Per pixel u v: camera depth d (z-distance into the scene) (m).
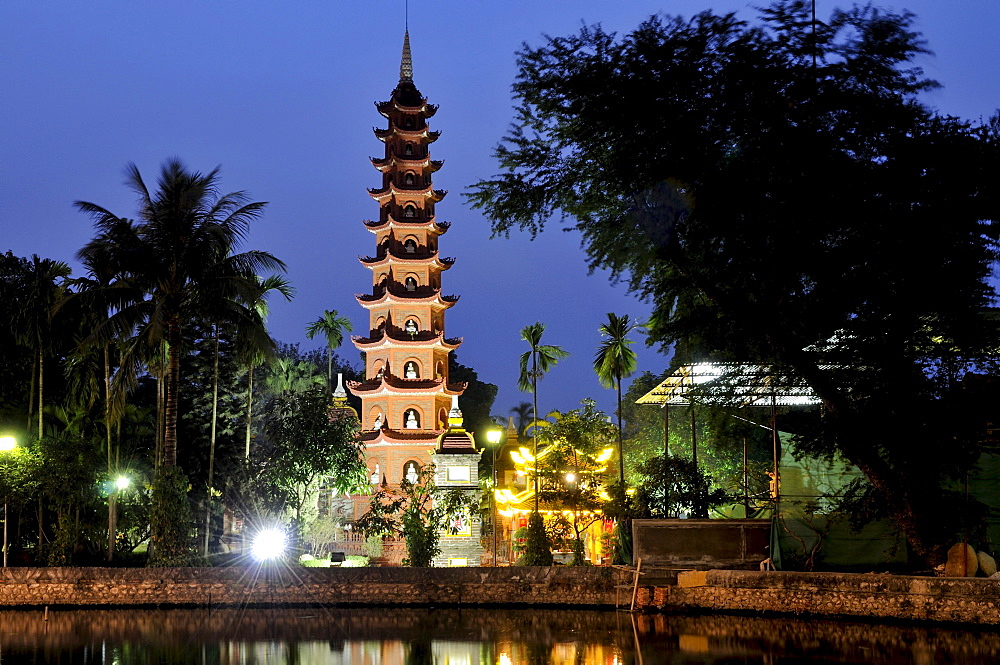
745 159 31.66
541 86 33.59
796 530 37.09
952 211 30.69
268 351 41.88
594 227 35.28
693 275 33.38
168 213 40.22
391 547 58.34
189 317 42.50
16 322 46.34
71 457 41.81
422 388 72.50
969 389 32.41
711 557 36.97
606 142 33.31
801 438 35.78
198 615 34.59
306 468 52.16
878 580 31.66
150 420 59.50
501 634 30.06
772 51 31.83
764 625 31.39
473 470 58.28
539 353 59.75
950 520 33.25
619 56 32.91
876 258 31.34
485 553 58.84
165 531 39.34
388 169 76.56
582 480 45.97
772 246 32.16
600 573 36.38
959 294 31.22
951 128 31.38
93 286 43.69
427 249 75.50
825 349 33.97
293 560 39.72
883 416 32.75
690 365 39.31
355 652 27.05
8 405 50.56
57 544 41.47
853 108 30.95
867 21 31.73
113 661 25.80
